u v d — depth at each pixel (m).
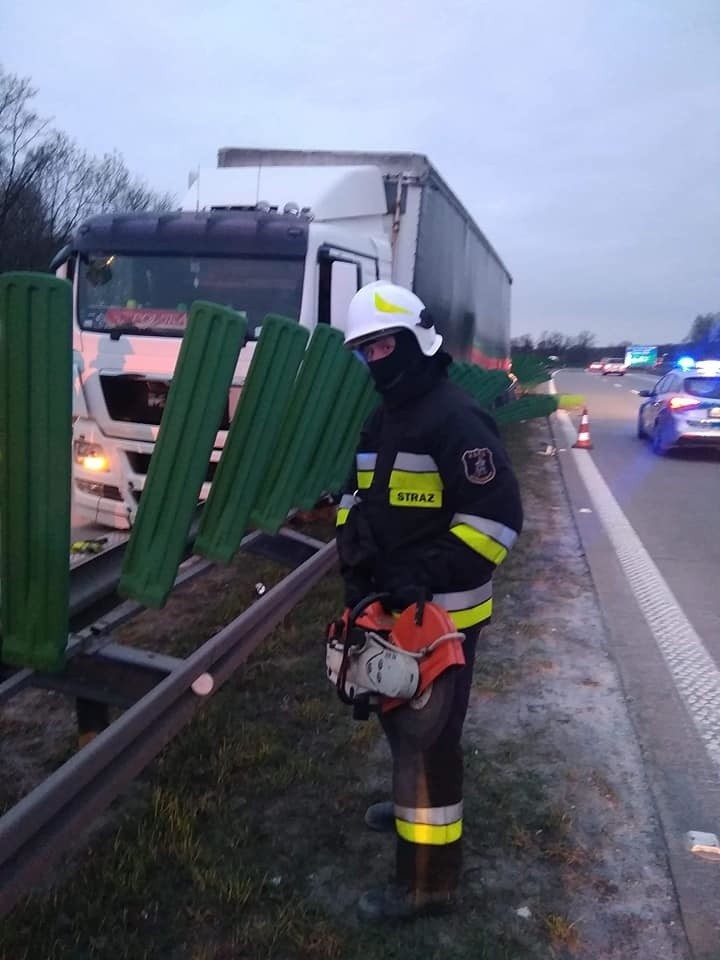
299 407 4.99
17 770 3.98
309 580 5.56
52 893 3.04
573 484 12.36
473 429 2.73
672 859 3.38
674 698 4.88
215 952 2.82
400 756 2.91
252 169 9.48
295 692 4.71
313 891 3.14
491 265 18.05
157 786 3.68
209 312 3.42
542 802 3.75
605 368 77.56
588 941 2.95
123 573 3.62
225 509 4.29
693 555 8.23
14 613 3.05
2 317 2.81
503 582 7.13
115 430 7.10
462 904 3.09
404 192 9.85
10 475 2.93
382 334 2.73
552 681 5.08
